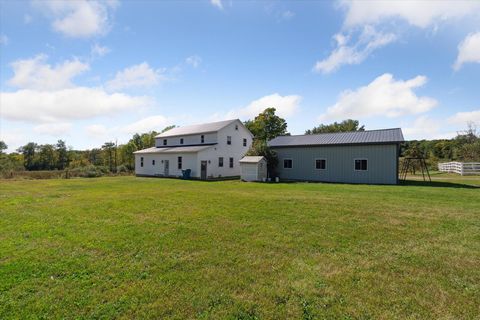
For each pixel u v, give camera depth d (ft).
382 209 26.05
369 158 59.21
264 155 71.97
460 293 10.23
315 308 9.22
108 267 12.64
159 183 61.16
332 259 13.69
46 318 8.62
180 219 22.35
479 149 104.06
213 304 9.50
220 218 22.59
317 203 29.50
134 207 27.96
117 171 107.34
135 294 10.14
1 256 14.01
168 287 10.68
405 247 15.47
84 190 45.96
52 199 34.83
